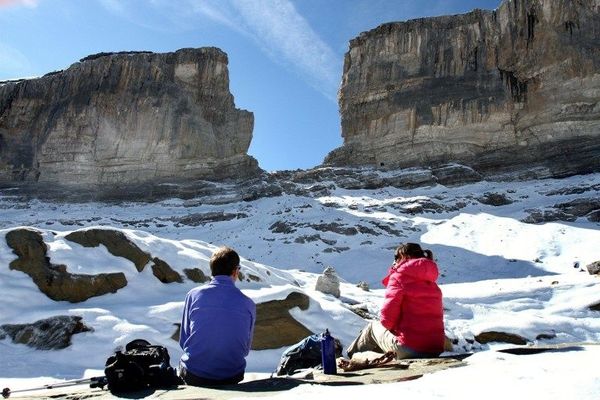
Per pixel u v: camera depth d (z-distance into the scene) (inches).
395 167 1857.8
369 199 1578.5
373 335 257.8
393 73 1993.1
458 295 667.4
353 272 1037.8
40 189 2025.1
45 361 331.0
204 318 186.1
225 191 1891.0
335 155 2005.4
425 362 204.1
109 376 174.6
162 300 434.6
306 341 255.3
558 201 1348.4
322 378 182.4
